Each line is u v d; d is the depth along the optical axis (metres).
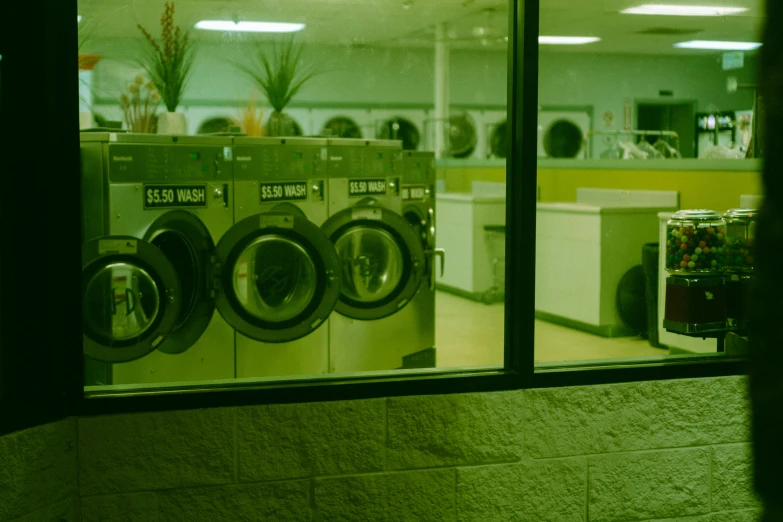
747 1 5.40
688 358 3.15
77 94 2.45
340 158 4.17
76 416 2.54
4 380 2.39
